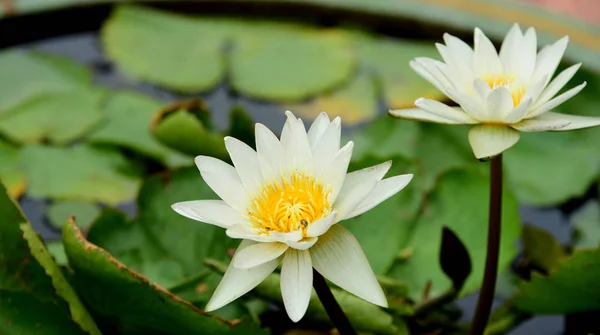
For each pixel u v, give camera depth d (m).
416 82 1.40
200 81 1.42
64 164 1.31
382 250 1.22
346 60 1.44
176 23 1.53
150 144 1.33
